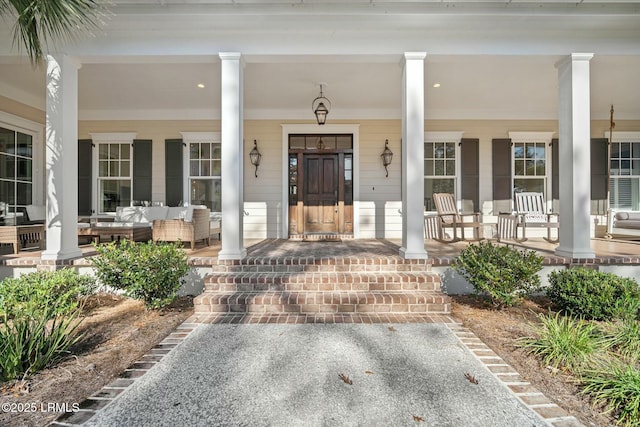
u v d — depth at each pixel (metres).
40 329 2.53
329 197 7.53
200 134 7.57
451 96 6.70
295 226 7.51
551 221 7.05
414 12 3.96
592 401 2.02
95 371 2.39
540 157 7.68
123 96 6.67
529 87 6.19
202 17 4.04
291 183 7.56
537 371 2.39
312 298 3.61
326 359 2.57
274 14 3.99
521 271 3.53
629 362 2.44
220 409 1.95
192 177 7.62
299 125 7.44
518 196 7.16
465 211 7.57
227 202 4.26
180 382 2.24
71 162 4.33
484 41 4.26
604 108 7.48
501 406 1.99
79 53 4.22
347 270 4.24
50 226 4.20
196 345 2.81
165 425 1.82
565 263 4.28
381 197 7.48
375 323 3.33
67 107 4.25
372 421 1.85
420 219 4.28
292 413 1.92
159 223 5.52
